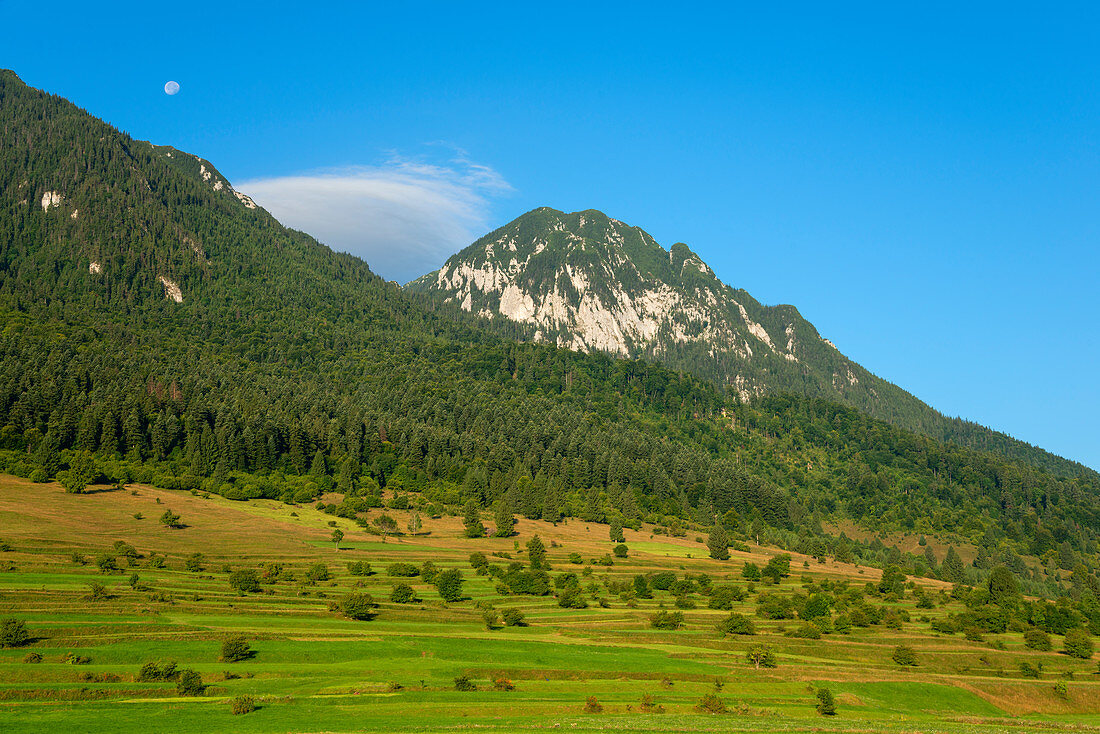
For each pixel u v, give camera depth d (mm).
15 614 124562
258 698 91812
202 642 118875
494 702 96688
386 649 123312
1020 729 108188
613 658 130125
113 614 130750
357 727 81062
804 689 123500
